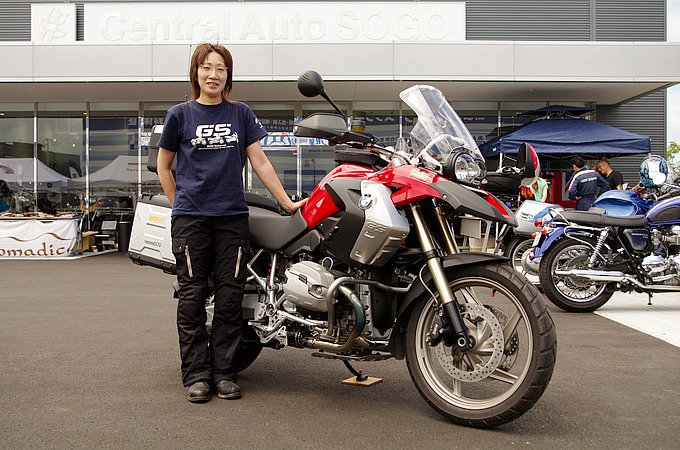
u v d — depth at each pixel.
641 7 14.59
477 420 2.79
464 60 11.36
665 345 4.61
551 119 11.66
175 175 3.66
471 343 2.79
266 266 3.56
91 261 11.23
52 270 9.73
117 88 12.62
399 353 3.02
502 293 2.82
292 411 3.07
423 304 2.99
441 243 3.08
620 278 5.93
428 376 2.97
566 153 11.47
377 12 12.30
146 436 2.71
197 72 3.43
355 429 2.82
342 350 3.05
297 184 13.82
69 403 3.16
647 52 11.37
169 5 12.47
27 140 14.55
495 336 2.79
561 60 11.38
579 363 4.07
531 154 3.06
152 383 3.54
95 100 14.20
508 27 14.55
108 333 4.92
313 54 11.38
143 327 5.18
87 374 3.71
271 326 3.32
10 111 14.55
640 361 4.13
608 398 3.32
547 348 2.66
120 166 14.44
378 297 3.09
